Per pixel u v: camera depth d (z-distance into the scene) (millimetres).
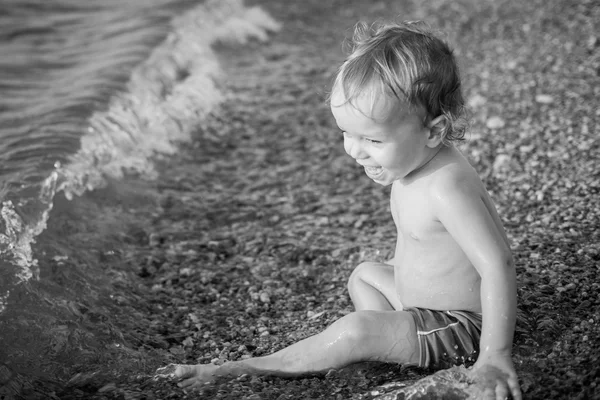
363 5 12891
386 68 3994
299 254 6016
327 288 5527
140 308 5355
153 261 6027
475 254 3957
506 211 6051
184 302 5449
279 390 4230
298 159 7926
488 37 10305
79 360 4656
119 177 7199
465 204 4023
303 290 5535
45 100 8414
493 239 3959
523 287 4844
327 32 11766
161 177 7445
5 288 5102
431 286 4254
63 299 5234
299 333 4938
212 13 11727
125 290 5566
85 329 4953
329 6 12953
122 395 4293
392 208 4445
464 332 4160
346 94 4043
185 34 10758
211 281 5723
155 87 9117
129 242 6289
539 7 10961
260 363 4359
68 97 8508
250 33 11445
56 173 6633
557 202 6035
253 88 9656
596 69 8656
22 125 7730
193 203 7043
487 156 7051
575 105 7863
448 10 11758
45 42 10297
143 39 10352
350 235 6285
